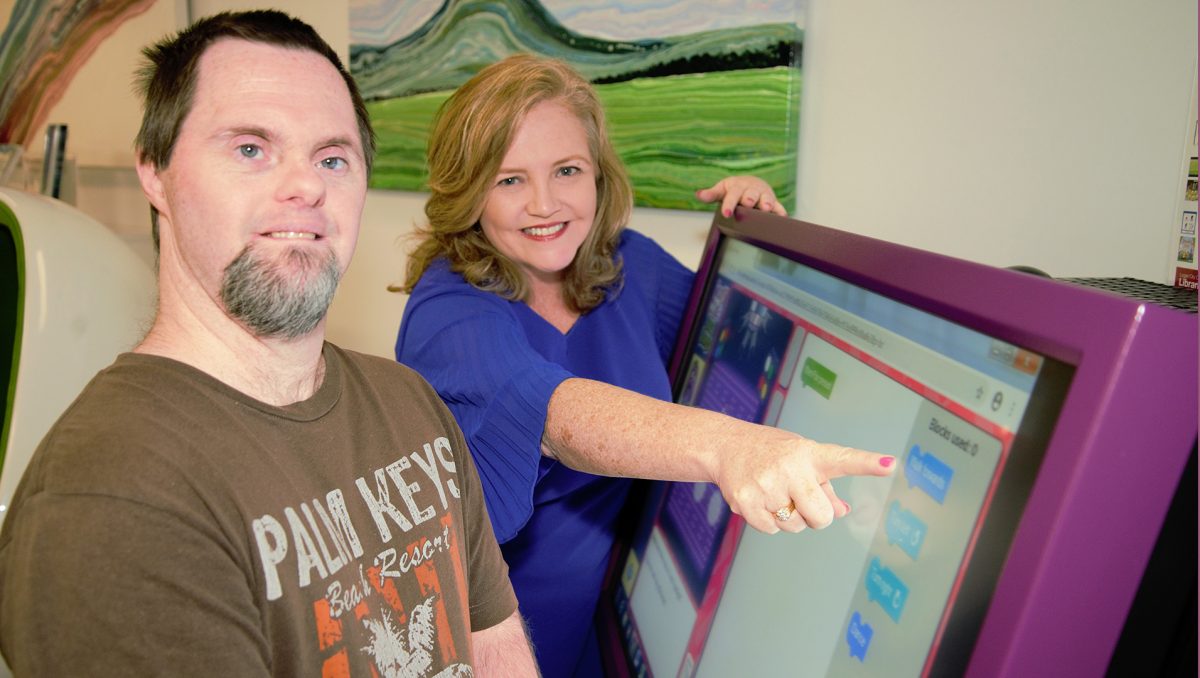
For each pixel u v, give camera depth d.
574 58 1.89
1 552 0.58
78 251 1.58
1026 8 1.37
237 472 0.64
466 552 0.86
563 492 1.14
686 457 0.70
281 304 0.68
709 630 0.91
